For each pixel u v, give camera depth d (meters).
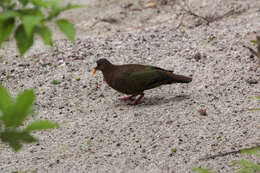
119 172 8.12
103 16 16.67
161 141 9.12
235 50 13.37
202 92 11.28
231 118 9.77
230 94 10.99
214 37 14.34
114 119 10.24
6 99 3.39
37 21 3.46
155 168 8.18
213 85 11.59
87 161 8.62
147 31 15.35
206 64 12.77
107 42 14.79
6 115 3.34
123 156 8.71
